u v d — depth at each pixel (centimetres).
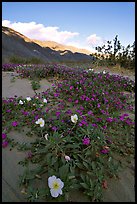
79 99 422
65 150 227
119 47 1101
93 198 176
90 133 252
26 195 177
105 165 221
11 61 1323
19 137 275
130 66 1055
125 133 304
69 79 558
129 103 459
